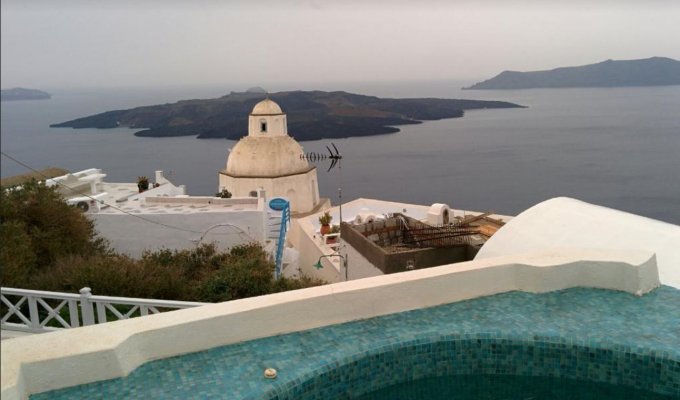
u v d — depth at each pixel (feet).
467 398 18.21
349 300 19.01
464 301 20.67
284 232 90.79
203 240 72.64
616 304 20.10
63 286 36.99
